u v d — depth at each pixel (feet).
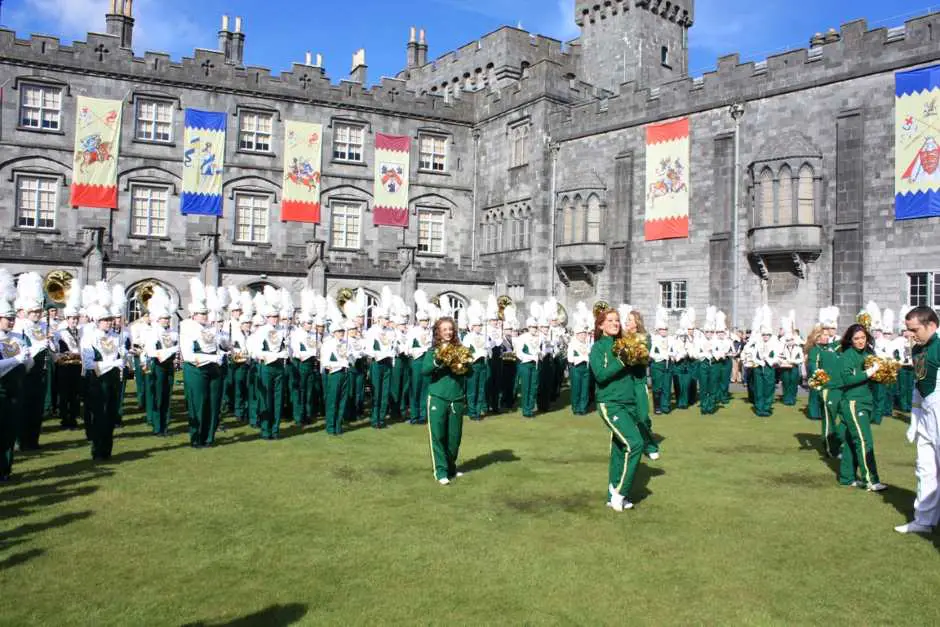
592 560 27.81
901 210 98.99
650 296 128.06
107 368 45.47
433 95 162.81
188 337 49.78
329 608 23.47
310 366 61.67
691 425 62.54
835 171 106.42
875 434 58.44
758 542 29.96
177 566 27.02
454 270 149.48
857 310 102.68
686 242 123.24
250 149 147.13
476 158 166.61
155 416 55.42
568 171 142.82
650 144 128.26
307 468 43.52
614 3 177.68
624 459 34.09
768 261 112.27
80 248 118.83
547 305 79.87
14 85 130.52
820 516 33.63
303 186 149.38
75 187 133.28
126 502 35.45
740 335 105.91
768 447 51.44
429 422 39.91
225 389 69.00
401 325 65.10
